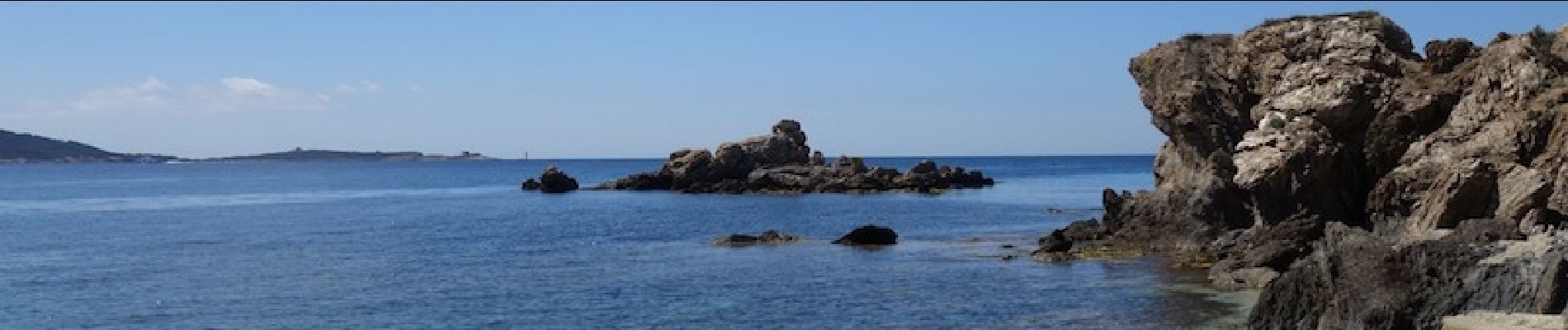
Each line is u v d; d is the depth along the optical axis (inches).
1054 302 1803.6
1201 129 2551.7
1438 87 2256.4
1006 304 1801.2
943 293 1942.7
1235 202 2394.2
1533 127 2009.1
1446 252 1218.6
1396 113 2258.9
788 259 2554.1
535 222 4003.4
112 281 2267.5
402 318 1772.9
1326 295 1243.2
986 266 2336.4
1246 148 2356.1
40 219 4441.4
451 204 5536.4
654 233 3432.6
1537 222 1859.0
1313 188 2282.2
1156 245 2454.5
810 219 3998.5
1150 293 1856.5
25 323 1759.4
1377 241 1267.2
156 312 1860.2
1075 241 2696.9
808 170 6141.7
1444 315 1168.2
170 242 3299.7
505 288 2098.9
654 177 6574.8
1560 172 1937.7
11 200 6245.1
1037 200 5300.2
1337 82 2321.6
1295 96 2367.1
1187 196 2461.9
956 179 6850.4
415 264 2571.4
